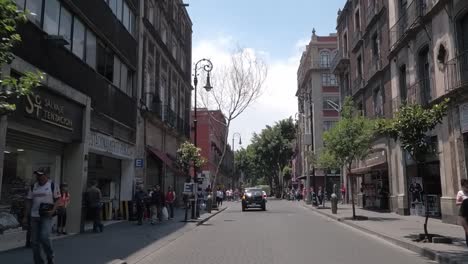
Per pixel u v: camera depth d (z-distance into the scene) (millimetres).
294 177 94500
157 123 30031
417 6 22625
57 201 9219
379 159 31016
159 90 31703
